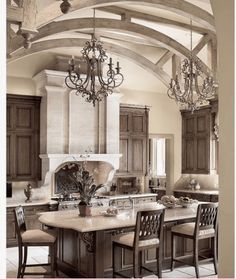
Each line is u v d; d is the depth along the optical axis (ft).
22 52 21.45
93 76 15.71
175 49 21.93
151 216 14.66
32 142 24.09
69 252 16.39
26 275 16.38
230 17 5.65
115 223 14.40
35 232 15.81
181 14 17.40
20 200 24.04
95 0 14.92
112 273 15.39
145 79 29.53
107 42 24.82
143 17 20.57
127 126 27.76
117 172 27.12
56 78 23.81
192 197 28.86
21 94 24.22
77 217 15.92
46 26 18.31
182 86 25.81
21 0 12.12
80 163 26.35
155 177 36.83
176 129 31.19
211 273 16.66
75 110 24.61
